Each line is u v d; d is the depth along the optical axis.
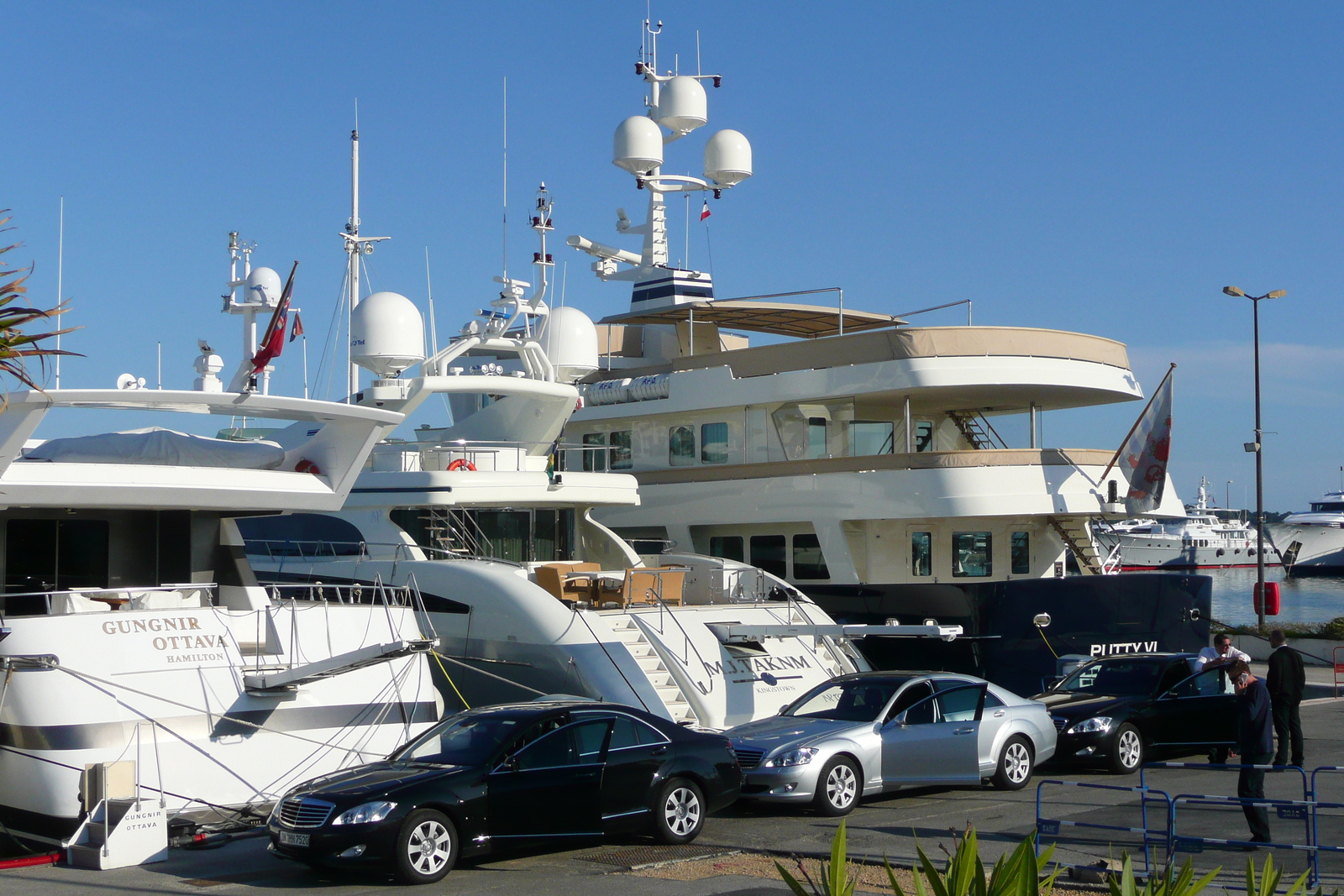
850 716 13.25
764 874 9.78
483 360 24.94
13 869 10.63
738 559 21.81
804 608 18.36
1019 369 18.83
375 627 14.02
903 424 21.91
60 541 15.04
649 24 24.75
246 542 21.03
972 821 11.84
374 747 13.32
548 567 17.95
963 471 18.53
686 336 24.09
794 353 20.45
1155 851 9.61
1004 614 17.70
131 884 9.95
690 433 22.41
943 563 20.20
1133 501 19.12
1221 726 15.66
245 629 13.09
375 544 19.25
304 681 12.44
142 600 13.24
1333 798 12.72
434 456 20.45
